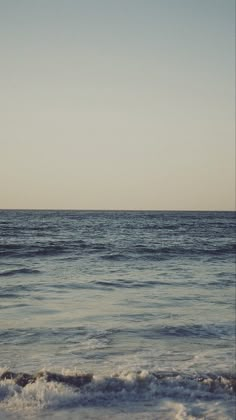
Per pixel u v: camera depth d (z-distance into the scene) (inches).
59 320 372.5
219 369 251.4
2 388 206.7
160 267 783.1
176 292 526.3
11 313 396.2
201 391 210.7
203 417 182.7
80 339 316.2
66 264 804.6
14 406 191.9
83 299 470.3
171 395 207.2
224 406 195.0
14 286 548.4
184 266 802.8
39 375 222.1
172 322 372.8
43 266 769.6
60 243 1220.5
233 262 877.2
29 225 2365.9
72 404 195.6
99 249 1067.3
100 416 184.2
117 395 205.2
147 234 1715.1
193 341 316.8
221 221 3558.1
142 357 275.6
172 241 1368.1
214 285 583.2
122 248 1098.7
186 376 231.6
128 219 3742.6
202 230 2092.8
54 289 531.5
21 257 909.2
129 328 350.6
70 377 220.4
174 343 310.3
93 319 378.6
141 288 551.8
